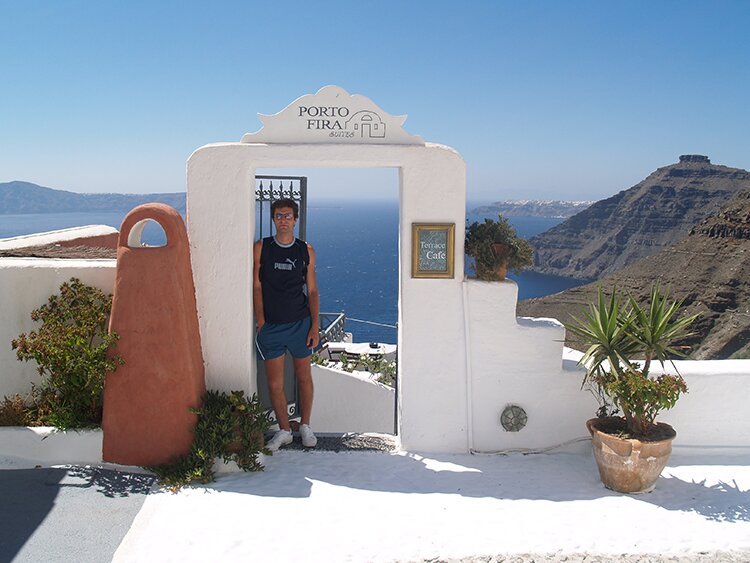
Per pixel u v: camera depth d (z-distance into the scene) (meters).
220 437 5.07
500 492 4.95
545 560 4.00
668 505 4.76
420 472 5.27
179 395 5.07
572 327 5.42
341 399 8.70
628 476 4.88
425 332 5.54
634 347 5.19
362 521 4.45
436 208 5.39
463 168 5.34
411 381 5.60
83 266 5.47
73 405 5.23
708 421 5.67
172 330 5.03
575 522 4.49
